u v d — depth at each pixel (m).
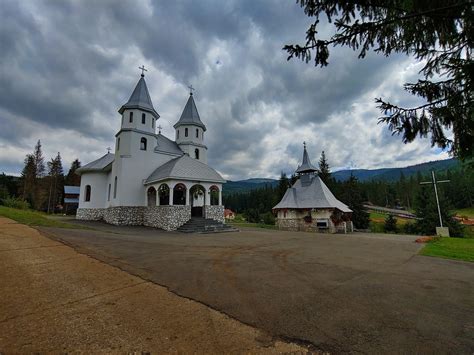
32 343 2.90
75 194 45.03
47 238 9.36
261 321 3.57
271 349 2.86
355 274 6.17
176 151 25.64
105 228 16.75
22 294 4.32
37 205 42.78
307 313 3.85
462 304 4.23
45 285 4.79
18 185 45.09
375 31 3.56
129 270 6.07
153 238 12.40
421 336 3.17
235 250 9.50
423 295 4.66
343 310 3.96
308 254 9.01
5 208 16.30
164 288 4.90
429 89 4.00
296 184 27.44
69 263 6.34
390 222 32.34
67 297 4.30
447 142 4.00
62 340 2.98
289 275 6.01
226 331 3.26
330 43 3.61
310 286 5.16
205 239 12.83
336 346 2.94
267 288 5.00
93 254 7.56
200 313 3.81
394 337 3.14
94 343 2.93
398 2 3.32
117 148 22.48
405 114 4.01
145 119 22.95
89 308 3.90
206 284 5.19
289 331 3.29
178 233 15.69
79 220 22.95
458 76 3.60
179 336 3.12
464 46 3.64
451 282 5.52
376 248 10.70
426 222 29.06
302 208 24.27
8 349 2.77
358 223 33.19
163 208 18.20
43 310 3.78
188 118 28.48
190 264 6.90
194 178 18.92
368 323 3.52
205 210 19.47
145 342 2.97
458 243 12.65
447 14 3.26
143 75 24.47
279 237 14.78
